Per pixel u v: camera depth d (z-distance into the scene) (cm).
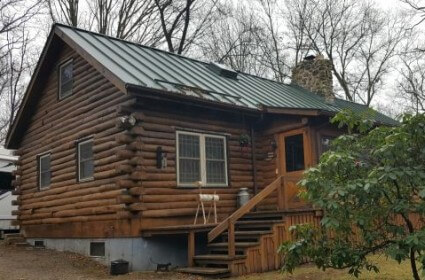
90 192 1151
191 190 1108
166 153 1073
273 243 962
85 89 1237
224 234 1050
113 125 1095
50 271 986
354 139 529
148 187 1026
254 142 1288
